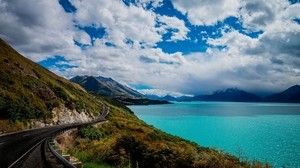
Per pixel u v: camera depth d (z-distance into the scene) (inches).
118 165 638.5
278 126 6225.4
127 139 843.4
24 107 2059.5
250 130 5339.6
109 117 3506.4
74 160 540.4
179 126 5915.4
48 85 3208.7
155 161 764.6
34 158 617.6
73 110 3105.3
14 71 2706.7
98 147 852.0
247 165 741.3
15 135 1376.7
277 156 2763.3
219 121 7416.3
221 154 772.0
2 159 599.8
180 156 776.3
